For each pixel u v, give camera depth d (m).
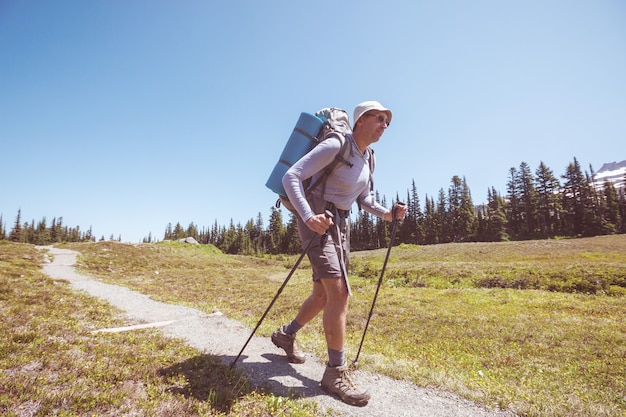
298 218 3.08
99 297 10.49
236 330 5.66
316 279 3.43
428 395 3.28
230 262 49.06
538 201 95.81
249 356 4.00
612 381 5.06
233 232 136.25
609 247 41.38
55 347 3.64
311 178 2.96
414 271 26.09
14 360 3.05
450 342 7.74
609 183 105.44
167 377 2.98
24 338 3.86
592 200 95.06
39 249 38.47
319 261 2.85
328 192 2.91
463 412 2.94
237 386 2.91
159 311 8.26
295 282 23.41
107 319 6.36
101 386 2.67
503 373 5.47
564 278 18.70
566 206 95.25
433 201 119.00
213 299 13.32
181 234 159.38
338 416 2.60
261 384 3.07
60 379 2.73
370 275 26.69
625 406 3.89
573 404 3.53
